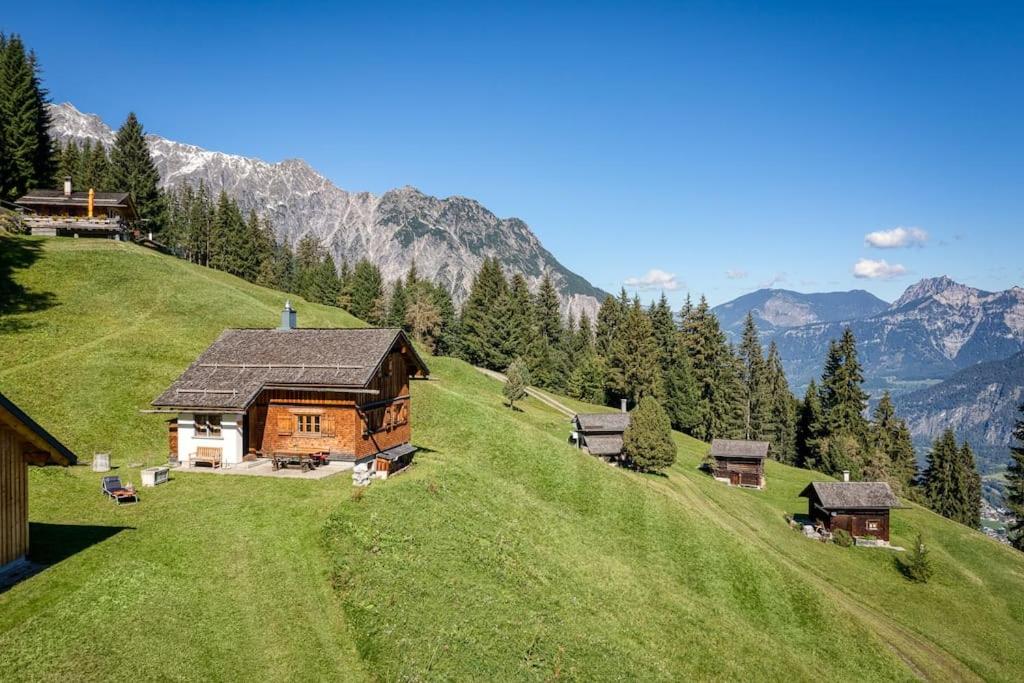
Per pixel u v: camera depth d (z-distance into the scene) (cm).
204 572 2222
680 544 4788
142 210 11256
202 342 6019
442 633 2202
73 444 4100
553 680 2248
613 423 8231
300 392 3709
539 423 8662
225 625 1977
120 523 2575
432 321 12962
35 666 1653
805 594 4469
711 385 12812
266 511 2758
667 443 7212
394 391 4206
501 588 2784
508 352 12656
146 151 11650
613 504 5225
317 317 9356
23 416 1959
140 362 5297
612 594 3441
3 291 5769
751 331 13512
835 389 12012
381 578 2377
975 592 5694
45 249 6869
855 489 6612
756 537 6012
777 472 9794
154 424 4547
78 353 5162
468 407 6456
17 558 2103
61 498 2916
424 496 3356
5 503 2039
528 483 5234
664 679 2680
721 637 3456
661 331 14638
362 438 3722
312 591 2214
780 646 3662
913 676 3778
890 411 12812
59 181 10156
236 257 13188
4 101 8962
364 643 2002
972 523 11856
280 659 1881
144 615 1939
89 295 6244
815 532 6544
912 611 5106
